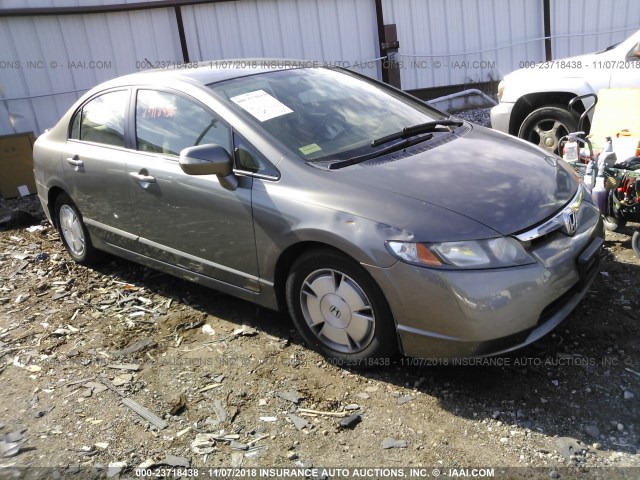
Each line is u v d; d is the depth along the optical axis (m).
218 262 3.77
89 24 8.59
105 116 4.51
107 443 2.96
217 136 3.70
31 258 5.47
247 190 3.46
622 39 10.84
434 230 2.90
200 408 3.18
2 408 3.30
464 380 3.21
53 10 8.21
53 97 8.58
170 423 3.08
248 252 3.55
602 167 4.50
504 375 3.22
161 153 4.00
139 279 4.82
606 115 5.26
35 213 6.90
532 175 3.40
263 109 3.71
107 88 4.59
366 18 9.96
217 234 3.68
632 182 4.29
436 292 2.86
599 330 3.53
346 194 3.15
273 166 3.42
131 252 4.44
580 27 10.75
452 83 10.76
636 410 2.89
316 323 3.41
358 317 3.18
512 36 10.72
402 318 2.99
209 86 3.89
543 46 10.84
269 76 4.12
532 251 3.00
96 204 4.56
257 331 3.87
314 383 3.30
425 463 2.68
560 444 2.71
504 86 6.77
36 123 8.53
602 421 2.84
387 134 3.83
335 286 3.25
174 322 4.08
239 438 2.93
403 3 10.05
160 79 4.16
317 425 2.97
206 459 2.81
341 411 3.06
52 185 4.98
